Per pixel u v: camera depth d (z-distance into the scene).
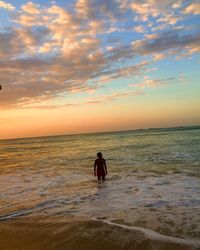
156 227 5.64
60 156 27.23
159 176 12.21
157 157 19.80
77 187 10.77
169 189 9.40
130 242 4.92
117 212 6.90
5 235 5.65
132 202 7.86
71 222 6.27
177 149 25.39
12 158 29.17
